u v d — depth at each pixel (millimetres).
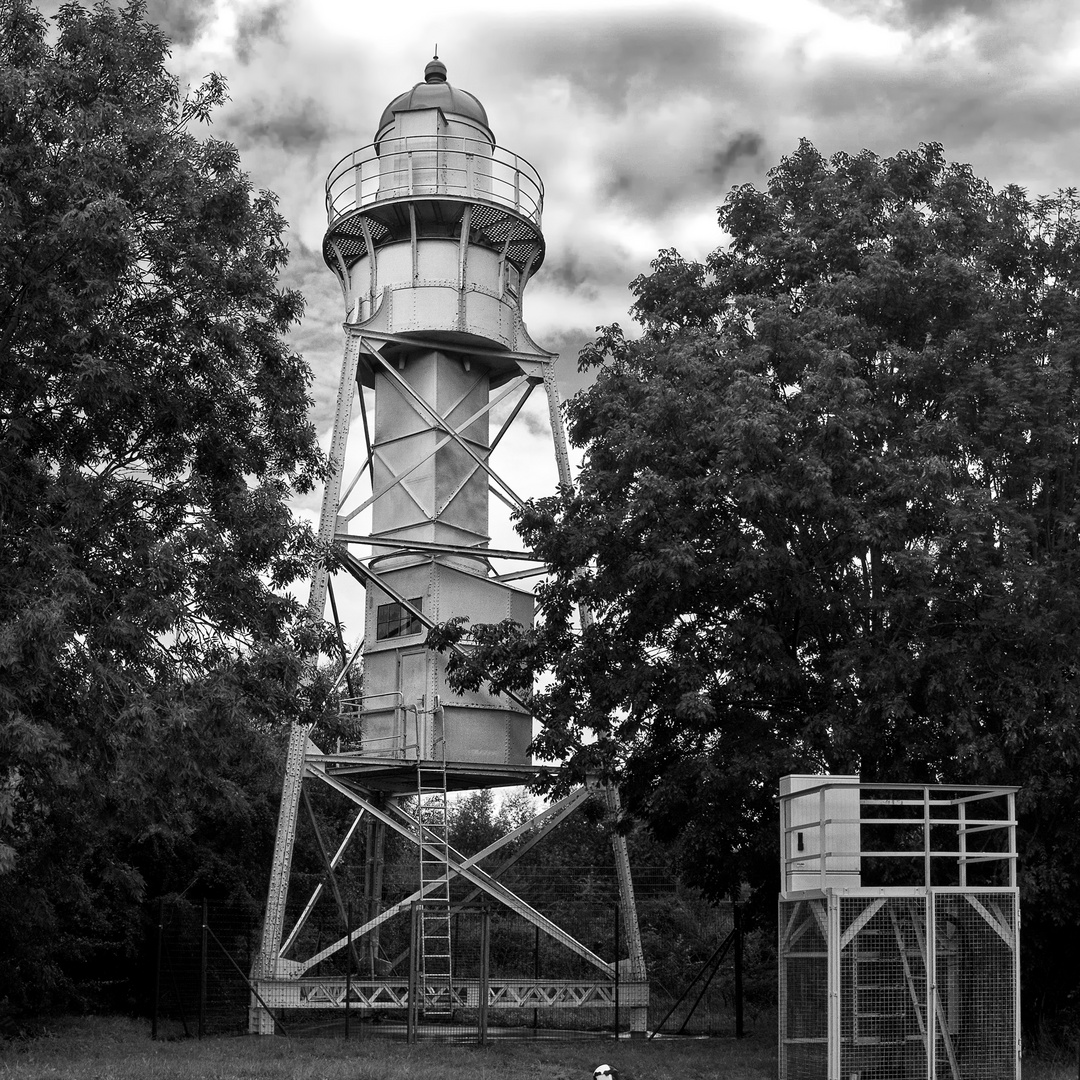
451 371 36562
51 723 23422
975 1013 21516
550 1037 31484
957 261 27812
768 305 27359
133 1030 31312
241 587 25328
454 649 32625
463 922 48562
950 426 25719
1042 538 27312
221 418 26688
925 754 25766
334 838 47156
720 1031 33781
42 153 23328
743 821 28312
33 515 23438
